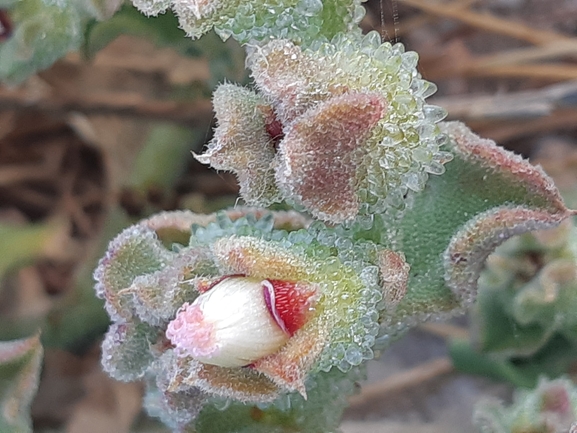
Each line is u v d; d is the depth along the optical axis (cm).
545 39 13
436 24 14
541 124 13
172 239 7
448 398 13
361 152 6
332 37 6
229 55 9
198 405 6
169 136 13
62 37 8
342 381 7
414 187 6
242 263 5
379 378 13
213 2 6
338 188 6
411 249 7
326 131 5
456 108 12
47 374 13
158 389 7
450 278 7
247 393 5
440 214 7
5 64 8
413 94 6
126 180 13
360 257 6
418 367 13
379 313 6
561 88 12
